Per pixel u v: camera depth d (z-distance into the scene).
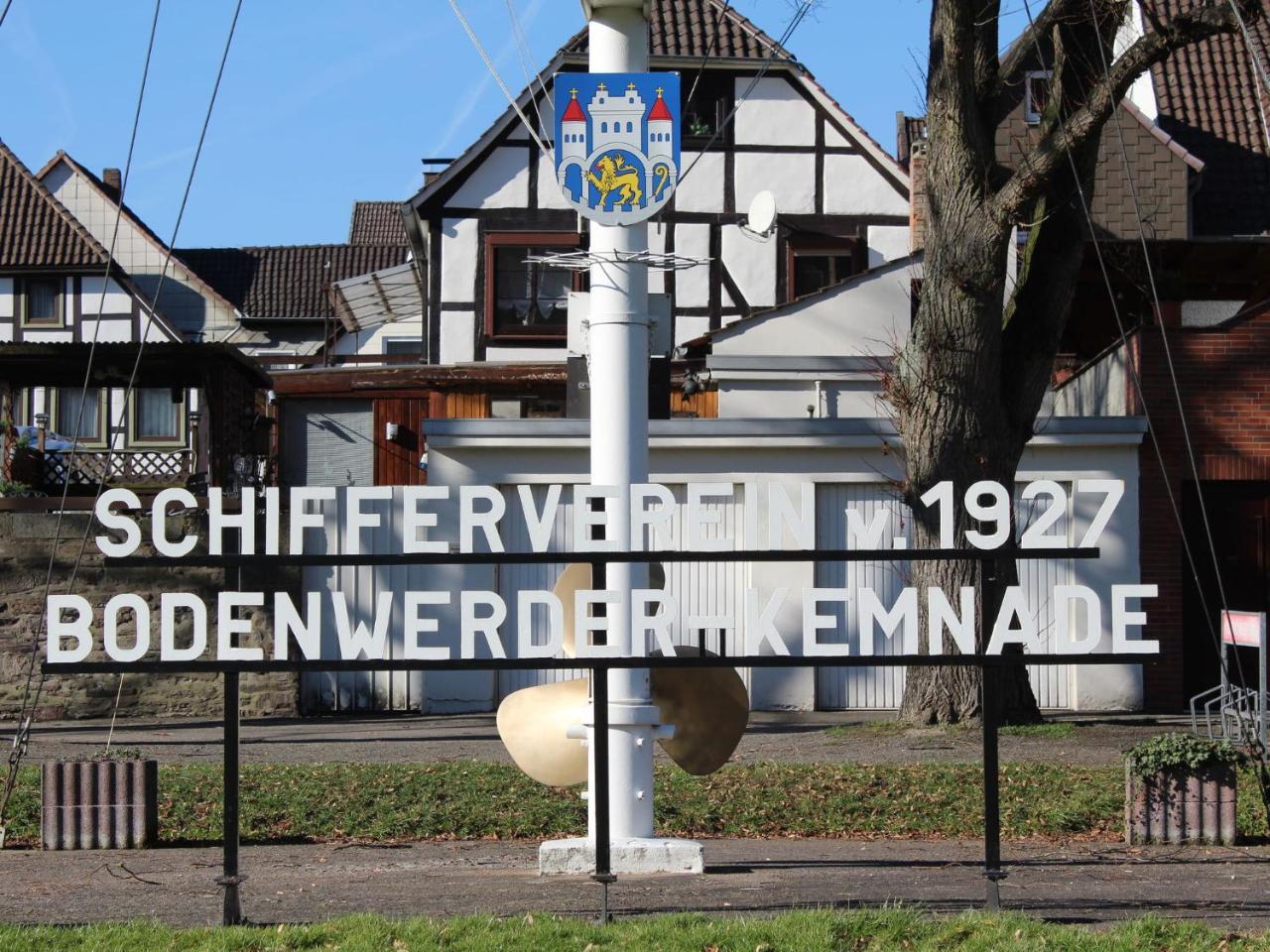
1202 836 11.11
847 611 19.83
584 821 12.12
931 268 16.05
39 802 12.58
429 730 18.34
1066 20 15.62
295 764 15.09
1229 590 19.89
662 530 8.85
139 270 50.72
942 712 16.45
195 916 8.69
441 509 19.98
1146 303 25.34
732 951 7.41
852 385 24.31
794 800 12.63
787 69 30.61
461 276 30.45
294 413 30.53
